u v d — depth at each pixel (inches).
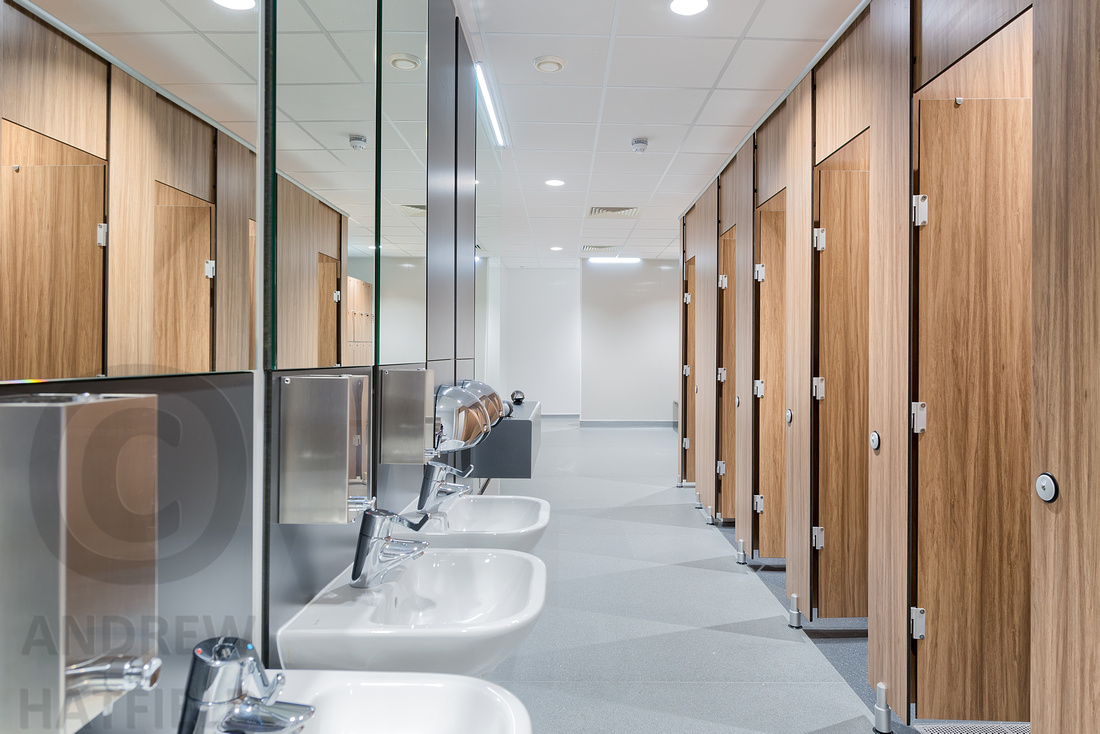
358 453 47.2
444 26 90.6
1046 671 50.6
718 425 170.6
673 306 378.9
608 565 140.7
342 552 54.8
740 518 147.9
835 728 80.3
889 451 79.8
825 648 102.3
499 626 41.8
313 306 46.4
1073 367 48.1
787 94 117.5
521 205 237.8
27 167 19.5
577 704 85.3
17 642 18.2
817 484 107.4
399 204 67.0
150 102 26.4
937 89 73.5
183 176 29.4
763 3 99.2
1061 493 49.1
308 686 35.9
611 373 381.1
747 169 142.6
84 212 22.4
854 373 107.6
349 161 52.1
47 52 20.3
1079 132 47.5
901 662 76.4
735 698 87.1
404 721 35.3
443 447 72.7
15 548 18.2
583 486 218.2
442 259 89.6
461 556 57.6
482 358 149.0
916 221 74.6
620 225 274.5
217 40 32.8
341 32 49.9
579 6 100.3
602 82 129.3
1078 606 47.6
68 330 21.8
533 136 161.2
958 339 74.9
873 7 83.0
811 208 106.5
